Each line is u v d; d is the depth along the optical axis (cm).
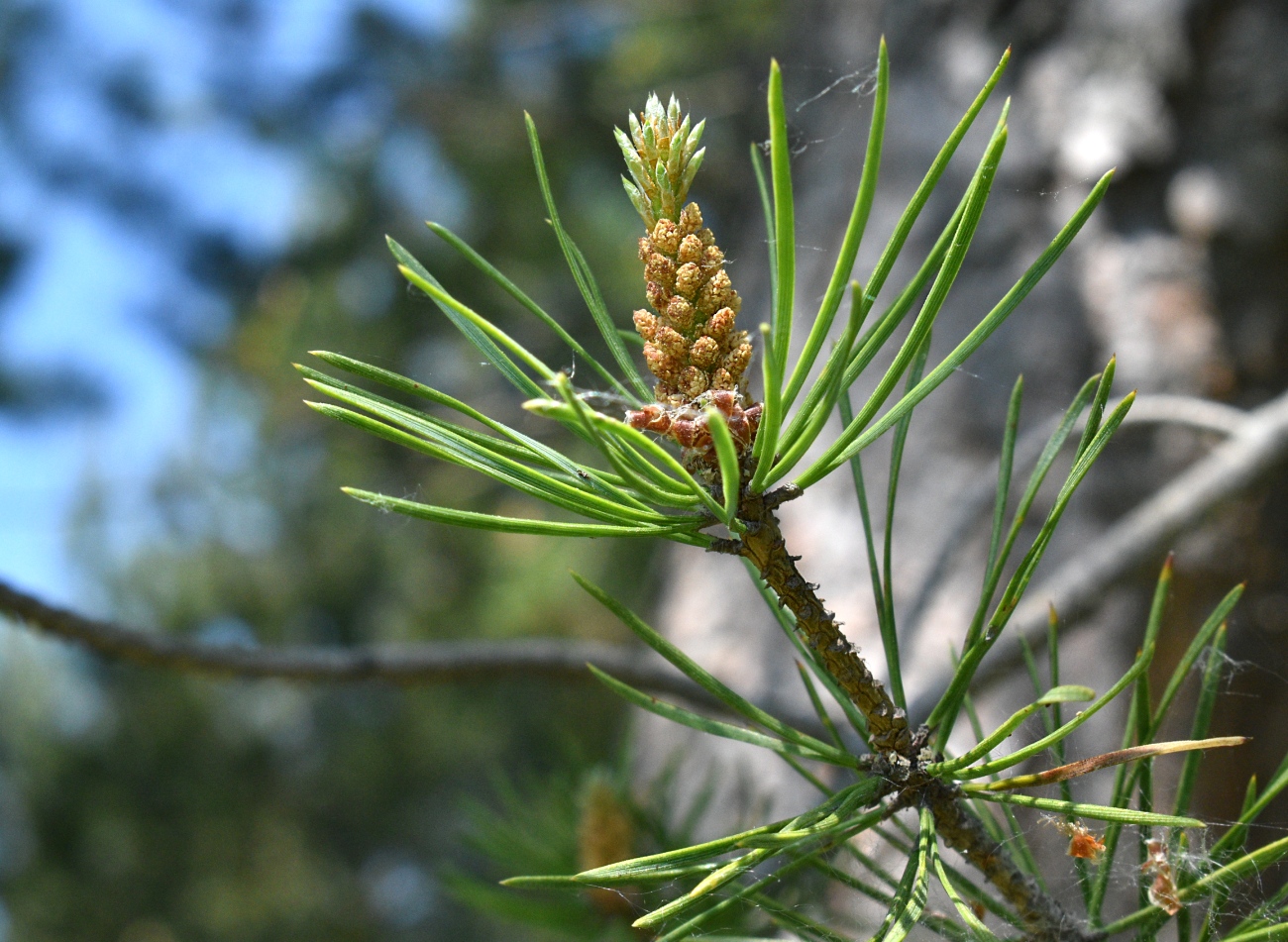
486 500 217
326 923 275
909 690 75
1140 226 87
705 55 220
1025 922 37
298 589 254
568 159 214
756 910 41
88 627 49
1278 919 35
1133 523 62
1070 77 90
